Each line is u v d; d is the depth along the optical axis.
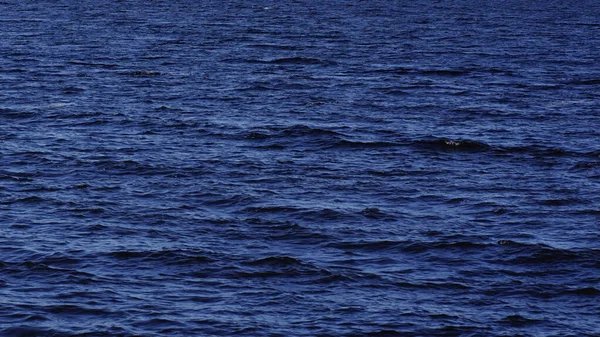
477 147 71.06
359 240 50.50
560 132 77.25
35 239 49.38
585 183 62.38
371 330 40.28
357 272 46.31
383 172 63.88
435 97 92.75
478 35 160.25
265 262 47.06
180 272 45.78
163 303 42.38
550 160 68.19
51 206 54.97
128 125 76.44
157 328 40.03
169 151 68.31
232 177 61.88
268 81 100.44
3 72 101.75
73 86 93.94
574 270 47.12
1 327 39.78
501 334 40.25
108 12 194.88
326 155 68.31
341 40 146.62
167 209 54.97
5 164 63.72
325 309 42.19
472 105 88.62
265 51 129.12
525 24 186.75
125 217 53.38
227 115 81.31
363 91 95.69
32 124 76.12
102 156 66.25
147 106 84.56
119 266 46.28
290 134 73.88
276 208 55.41
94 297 42.75
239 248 49.06
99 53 121.06
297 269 46.31
